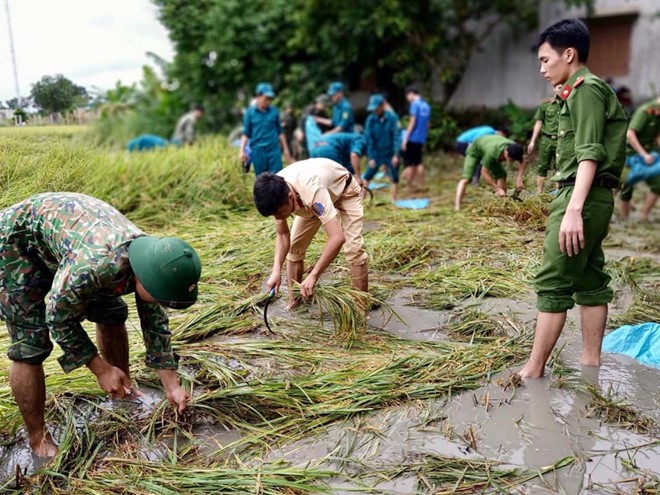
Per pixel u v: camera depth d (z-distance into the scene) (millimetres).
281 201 3293
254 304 4082
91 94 6379
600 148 2824
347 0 12680
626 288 4562
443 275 4695
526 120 11336
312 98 13883
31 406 2586
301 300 4109
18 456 2684
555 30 2949
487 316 3959
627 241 6168
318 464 2533
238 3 14242
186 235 5691
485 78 13641
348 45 13078
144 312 2600
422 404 2953
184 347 3557
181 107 15445
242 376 3236
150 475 2482
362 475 2463
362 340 3664
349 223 3945
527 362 3365
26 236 2463
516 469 2465
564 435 2699
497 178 5750
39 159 5090
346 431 2760
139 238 2352
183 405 2764
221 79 14898
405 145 8719
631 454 2561
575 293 3262
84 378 3197
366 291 4109
